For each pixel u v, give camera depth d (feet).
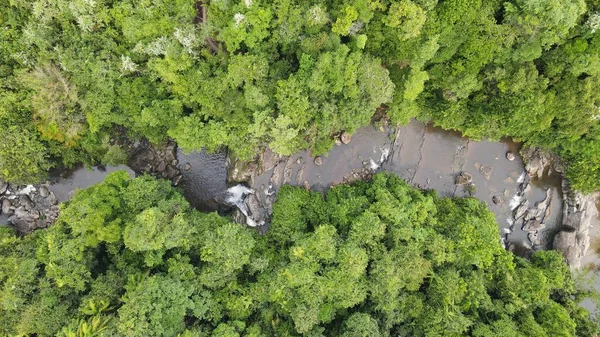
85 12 71.67
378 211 82.69
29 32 72.33
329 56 70.38
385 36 72.84
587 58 70.44
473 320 79.25
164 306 71.97
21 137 83.71
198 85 76.33
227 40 72.13
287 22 70.85
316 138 85.71
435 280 79.97
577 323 85.81
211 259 77.77
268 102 78.59
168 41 73.15
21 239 85.76
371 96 75.31
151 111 79.97
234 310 80.02
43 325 69.62
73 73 77.77
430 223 85.66
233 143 84.89
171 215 79.61
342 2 69.05
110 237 73.77
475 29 69.36
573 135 84.38
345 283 76.48
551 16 64.08
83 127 85.25
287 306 78.84
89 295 72.69
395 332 81.71
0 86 78.33
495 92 81.51
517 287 83.56
